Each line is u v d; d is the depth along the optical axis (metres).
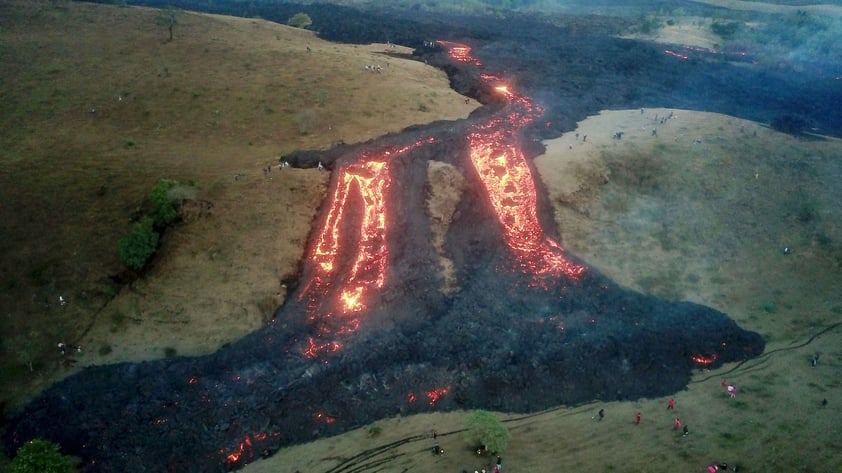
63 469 45.69
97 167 79.38
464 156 88.56
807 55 164.50
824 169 94.38
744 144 99.44
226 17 146.50
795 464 50.06
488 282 69.38
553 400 57.00
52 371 58.62
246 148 86.69
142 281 66.62
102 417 53.34
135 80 101.38
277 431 52.91
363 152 86.19
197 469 49.75
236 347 60.59
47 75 101.62
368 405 55.50
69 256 67.62
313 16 174.12
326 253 72.25
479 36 167.88
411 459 50.72
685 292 72.44
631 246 78.56
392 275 69.38
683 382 59.69
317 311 65.25
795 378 60.69
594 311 66.12
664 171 91.12
